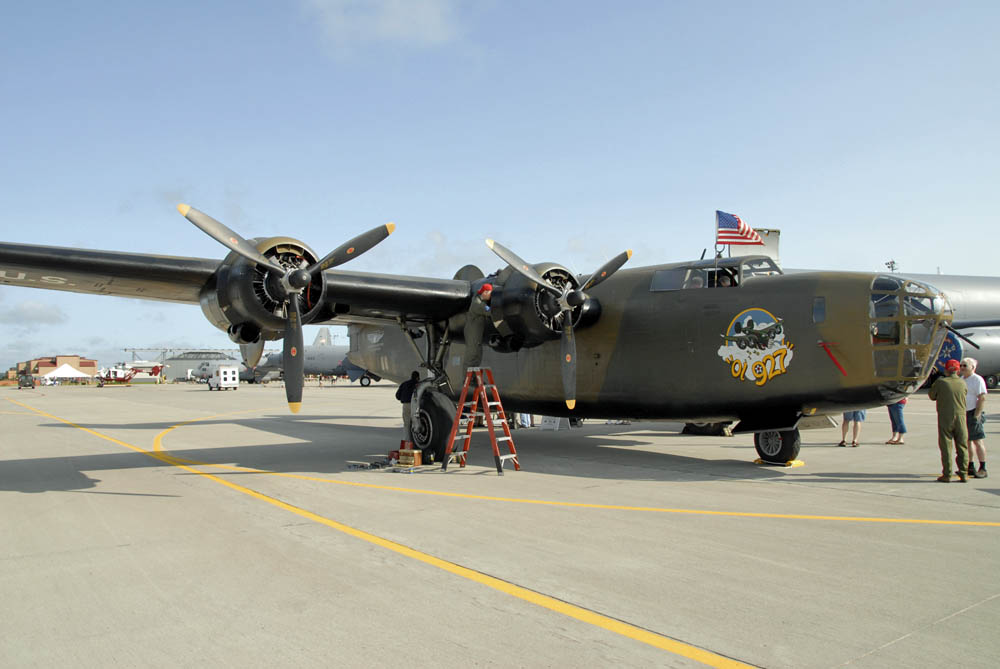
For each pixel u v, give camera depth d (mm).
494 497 8430
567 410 12766
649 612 4461
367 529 6809
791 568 5371
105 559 5879
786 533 6480
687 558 5668
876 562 5520
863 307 9312
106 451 14289
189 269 9961
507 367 13438
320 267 9805
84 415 26984
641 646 3930
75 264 9227
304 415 25781
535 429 18281
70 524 7223
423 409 11922
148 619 4461
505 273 11547
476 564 5570
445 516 7359
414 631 4195
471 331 12086
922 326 9180
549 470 10695
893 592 4801
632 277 11859
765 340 9945
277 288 9672
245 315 9680
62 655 3920
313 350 69188
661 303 11133
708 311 10602
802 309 9766
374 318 13109
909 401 29047
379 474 10516
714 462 11492
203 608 4648
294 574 5375
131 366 128000
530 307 10688
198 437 17344
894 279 9359
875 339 9250
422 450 11656
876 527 6703
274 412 28031
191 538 6551
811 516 7227
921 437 15062
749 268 10781
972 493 8508
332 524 7051
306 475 10492
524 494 8625
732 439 15430
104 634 4219
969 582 5008
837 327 9438
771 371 9883
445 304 12039
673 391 10898
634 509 7641
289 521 7223
